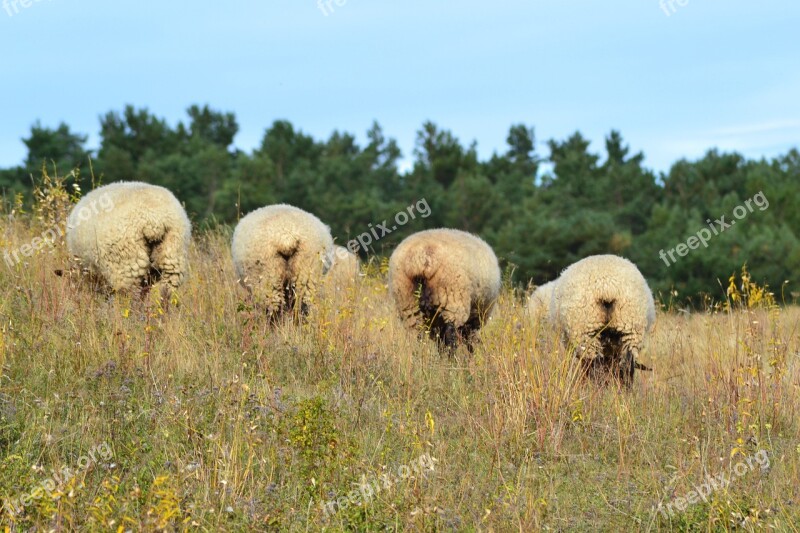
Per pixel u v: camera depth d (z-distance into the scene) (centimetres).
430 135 18012
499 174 18912
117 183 4306
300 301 4234
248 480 2417
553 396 3055
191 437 2577
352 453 2506
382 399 3198
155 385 2978
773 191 13925
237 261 4341
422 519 2172
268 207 4528
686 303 11062
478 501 2392
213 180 14250
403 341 3775
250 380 3120
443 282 4022
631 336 3788
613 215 15688
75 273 4056
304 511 2273
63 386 2981
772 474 2672
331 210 13462
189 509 2111
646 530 2297
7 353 3144
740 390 3266
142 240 4019
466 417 3033
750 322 3744
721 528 2258
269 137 16862
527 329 3516
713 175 17162
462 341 4053
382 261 5178
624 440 2906
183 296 4128
